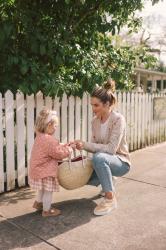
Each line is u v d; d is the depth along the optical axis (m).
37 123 3.62
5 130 4.43
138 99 7.21
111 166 3.82
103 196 4.34
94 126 4.06
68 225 3.52
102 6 5.29
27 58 4.71
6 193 4.52
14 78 4.76
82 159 3.81
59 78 4.98
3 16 4.75
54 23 5.18
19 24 4.88
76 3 5.12
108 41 6.03
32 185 3.65
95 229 3.42
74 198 4.29
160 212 3.86
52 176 3.59
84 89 5.36
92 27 5.45
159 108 7.91
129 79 6.62
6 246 3.09
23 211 3.89
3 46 4.62
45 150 3.54
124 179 5.11
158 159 6.41
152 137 7.84
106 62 5.88
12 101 4.45
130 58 6.24
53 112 3.67
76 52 5.22
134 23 6.39
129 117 6.97
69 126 5.38
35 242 3.17
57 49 4.85
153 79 28.42
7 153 4.49
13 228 3.46
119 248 3.05
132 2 5.25
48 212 3.72
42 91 4.83
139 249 3.03
